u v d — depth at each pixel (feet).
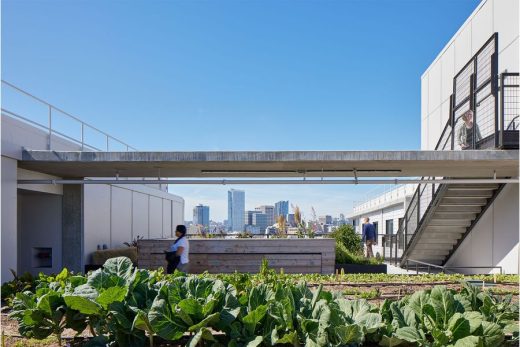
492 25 34.32
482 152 25.27
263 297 10.92
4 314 16.69
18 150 25.08
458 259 40.04
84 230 36.06
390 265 45.32
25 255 34.27
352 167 29.48
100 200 41.52
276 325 9.93
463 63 40.24
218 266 33.96
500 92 26.17
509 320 10.99
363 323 10.00
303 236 44.16
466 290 12.55
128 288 10.66
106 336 10.63
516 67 30.45
